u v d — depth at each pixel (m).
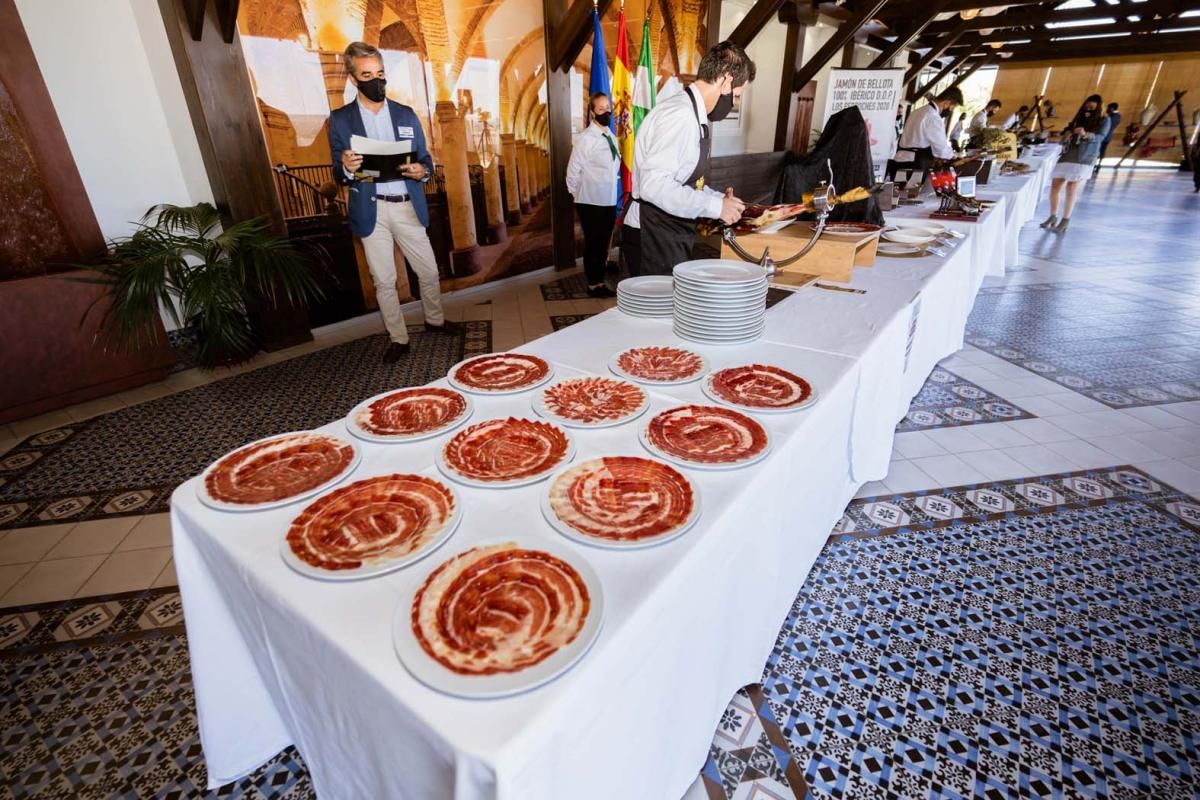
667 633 0.73
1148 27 9.89
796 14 6.96
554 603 0.64
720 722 1.34
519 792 0.52
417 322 4.18
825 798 1.18
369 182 3.15
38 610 1.71
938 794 1.19
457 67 4.21
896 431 2.60
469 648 0.59
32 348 2.84
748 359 1.37
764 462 0.95
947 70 12.04
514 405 1.17
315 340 3.87
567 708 0.55
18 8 2.81
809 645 1.54
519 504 0.85
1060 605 1.66
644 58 4.59
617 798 0.75
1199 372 3.16
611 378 1.25
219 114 3.18
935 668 1.47
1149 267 5.27
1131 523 2.00
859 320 1.63
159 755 1.28
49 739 1.33
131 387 3.19
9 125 2.77
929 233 2.54
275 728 1.16
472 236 4.72
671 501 0.83
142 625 1.65
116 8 3.11
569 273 5.50
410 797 0.65
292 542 0.76
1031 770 1.23
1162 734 1.30
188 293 3.14
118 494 2.26
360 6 3.58
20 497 2.24
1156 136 14.14
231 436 2.67
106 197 3.25
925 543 1.92
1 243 2.82
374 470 0.95
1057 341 3.61
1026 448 2.46
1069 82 15.14
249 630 0.87
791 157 7.70
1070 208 6.69
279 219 3.55
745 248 2.10
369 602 0.68
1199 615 1.62
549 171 5.26
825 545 1.91
